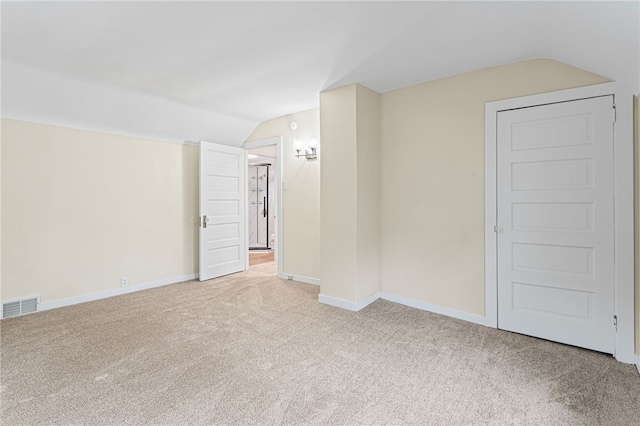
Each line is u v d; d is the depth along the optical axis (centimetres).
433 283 331
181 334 279
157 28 222
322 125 361
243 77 315
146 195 424
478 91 299
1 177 315
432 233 331
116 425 167
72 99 331
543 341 265
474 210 304
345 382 207
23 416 173
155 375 214
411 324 301
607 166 240
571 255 255
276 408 181
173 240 454
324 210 362
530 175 272
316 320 311
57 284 351
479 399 189
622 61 202
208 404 184
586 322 250
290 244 468
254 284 443
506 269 285
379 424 168
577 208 252
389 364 229
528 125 273
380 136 368
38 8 196
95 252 379
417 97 338
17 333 280
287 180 467
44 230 341
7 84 290
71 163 359
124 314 328
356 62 282
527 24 215
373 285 363
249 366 226
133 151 411
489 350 250
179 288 425
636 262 229
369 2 193
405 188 349
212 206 473
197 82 327
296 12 204
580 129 250
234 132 490
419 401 188
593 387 200
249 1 192
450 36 234
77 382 205
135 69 293
